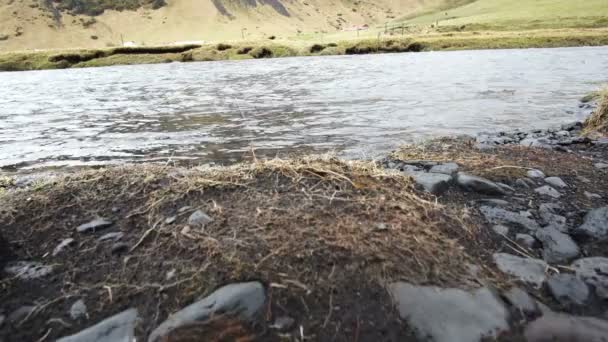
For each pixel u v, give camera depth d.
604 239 4.06
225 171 5.09
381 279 3.12
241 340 2.73
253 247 3.45
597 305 3.19
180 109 15.59
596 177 5.92
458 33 97.38
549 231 4.18
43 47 191.38
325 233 3.59
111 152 9.60
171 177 5.07
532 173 5.90
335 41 85.31
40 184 5.07
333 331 2.77
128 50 71.75
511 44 67.88
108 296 3.21
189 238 3.69
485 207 4.71
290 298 2.97
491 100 15.52
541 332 2.89
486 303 3.05
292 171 4.87
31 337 2.94
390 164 6.84
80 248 3.78
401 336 2.77
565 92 17.20
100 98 20.27
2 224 4.13
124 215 4.27
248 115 13.77
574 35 71.62
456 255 3.54
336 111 13.99
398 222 3.85
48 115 15.32
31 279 3.42
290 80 26.02
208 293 3.08
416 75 26.02
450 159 6.75
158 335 2.81
